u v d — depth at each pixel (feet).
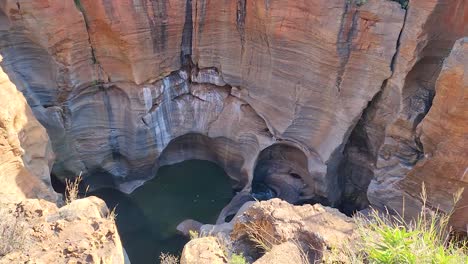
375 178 37.01
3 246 19.40
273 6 37.73
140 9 38.86
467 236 29.58
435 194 32.07
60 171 42.98
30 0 36.17
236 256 23.32
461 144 28.94
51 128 40.65
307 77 39.14
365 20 34.22
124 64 41.22
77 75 40.37
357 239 21.27
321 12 35.19
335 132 39.29
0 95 30.63
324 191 41.11
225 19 41.86
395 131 35.06
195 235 29.43
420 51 32.35
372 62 35.27
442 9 30.81
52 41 37.86
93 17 38.60
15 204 22.90
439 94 28.96
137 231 42.60
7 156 29.14
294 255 22.47
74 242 20.31
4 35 37.65
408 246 14.75
